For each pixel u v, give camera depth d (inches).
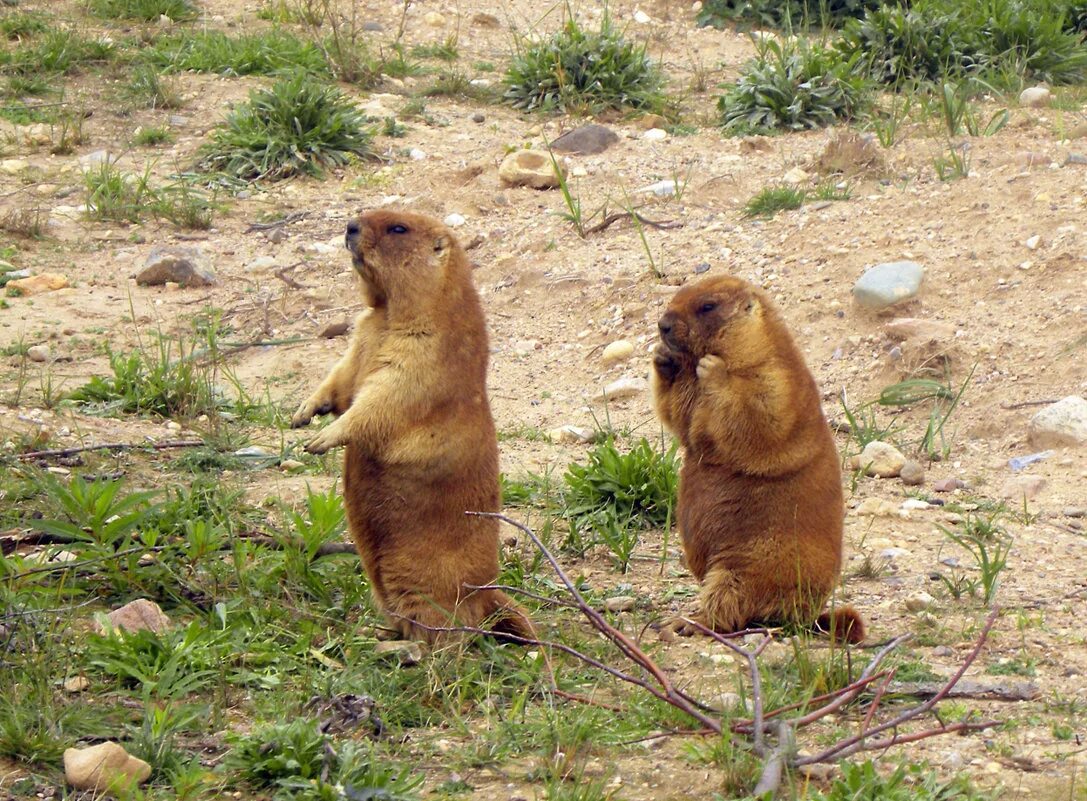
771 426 351.3
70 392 528.4
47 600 331.0
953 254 610.2
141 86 895.1
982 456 500.1
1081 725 296.7
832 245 636.1
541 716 298.2
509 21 1075.9
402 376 329.1
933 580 398.9
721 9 1090.1
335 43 952.9
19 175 783.7
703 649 346.9
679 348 367.6
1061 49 924.6
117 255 701.9
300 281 677.9
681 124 871.7
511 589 335.0
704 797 263.3
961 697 312.2
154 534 359.9
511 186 768.3
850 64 884.0
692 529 370.0
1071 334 545.0
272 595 357.4
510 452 510.3
